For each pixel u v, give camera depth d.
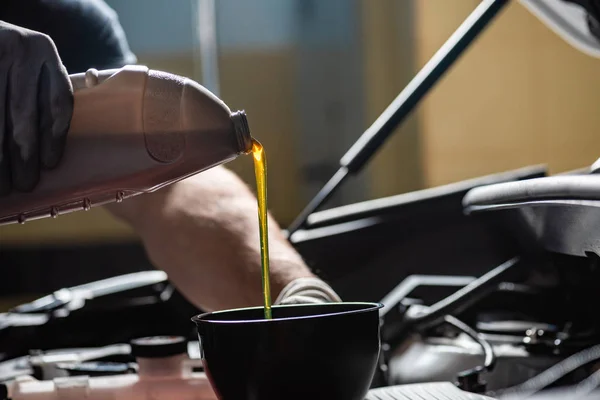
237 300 1.50
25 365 1.68
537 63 4.91
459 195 1.84
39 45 1.24
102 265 5.09
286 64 5.11
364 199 5.13
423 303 1.70
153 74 1.24
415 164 5.12
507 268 1.52
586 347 1.44
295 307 1.21
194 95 1.23
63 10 1.83
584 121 4.92
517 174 1.76
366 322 1.13
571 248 1.28
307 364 1.10
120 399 1.37
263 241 1.24
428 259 1.84
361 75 5.08
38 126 1.24
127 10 4.97
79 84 1.25
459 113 5.05
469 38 1.73
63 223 5.10
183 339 1.40
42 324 1.84
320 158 5.17
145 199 1.67
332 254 1.84
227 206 1.61
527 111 4.97
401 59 5.04
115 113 1.23
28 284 5.10
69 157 1.25
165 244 1.62
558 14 1.55
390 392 1.26
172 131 1.23
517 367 1.44
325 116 5.14
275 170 5.19
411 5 4.98
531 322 1.62
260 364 1.10
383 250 1.85
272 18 5.07
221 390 1.13
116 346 1.79
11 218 1.29
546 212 1.28
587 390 1.21
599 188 1.15
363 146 1.83
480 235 1.81
